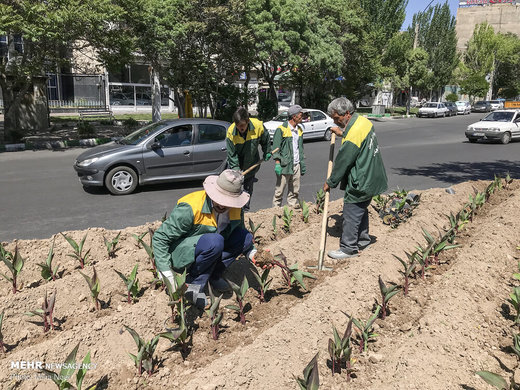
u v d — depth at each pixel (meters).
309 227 5.56
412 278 4.21
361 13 28.73
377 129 24.55
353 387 2.79
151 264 4.36
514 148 16.88
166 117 28.45
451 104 40.94
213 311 3.17
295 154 6.40
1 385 2.73
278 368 2.86
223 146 9.42
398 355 3.03
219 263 3.78
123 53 15.59
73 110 27.69
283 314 3.57
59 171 11.00
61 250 4.73
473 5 84.38
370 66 30.64
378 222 5.84
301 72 26.27
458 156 14.40
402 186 9.59
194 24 16.98
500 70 64.75
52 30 13.00
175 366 2.98
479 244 4.82
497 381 2.51
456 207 6.41
